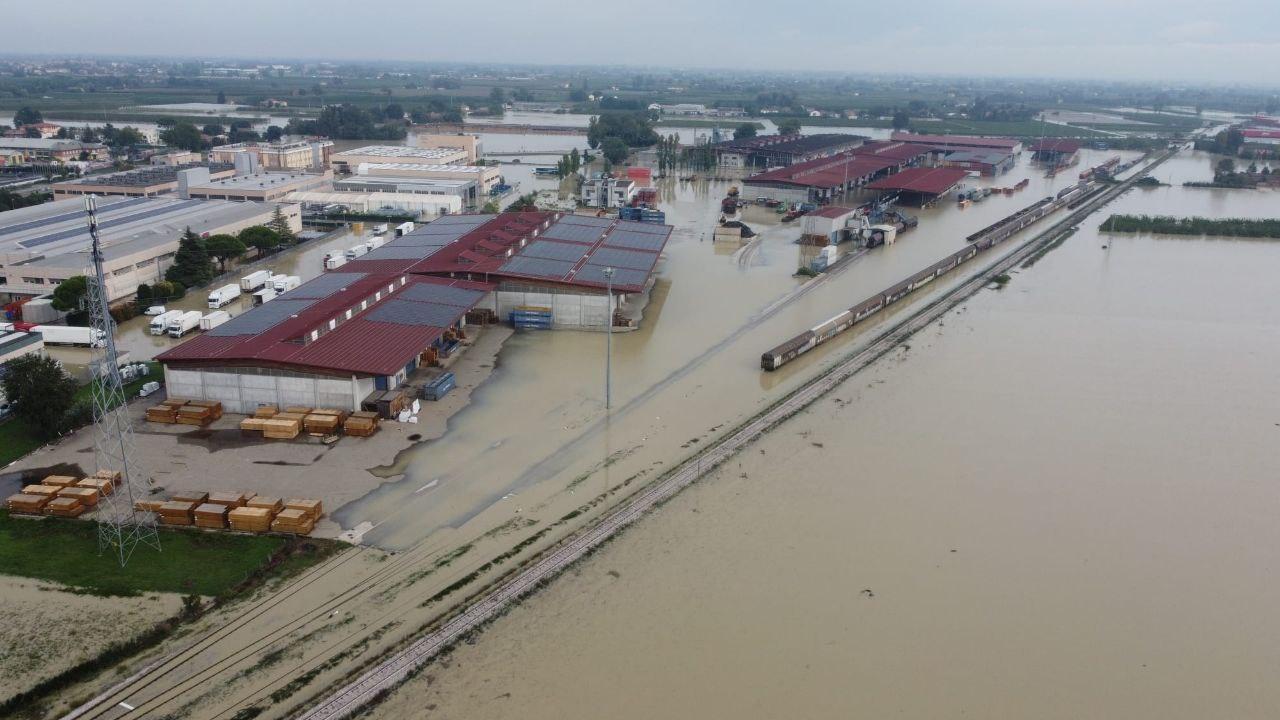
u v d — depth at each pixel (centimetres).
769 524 3947
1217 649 3169
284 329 5353
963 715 2798
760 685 2903
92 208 3378
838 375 5922
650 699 2822
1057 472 4538
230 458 4419
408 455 4516
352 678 2869
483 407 5191
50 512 3816
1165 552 3806
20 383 4512
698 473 4422
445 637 3095
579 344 6431
